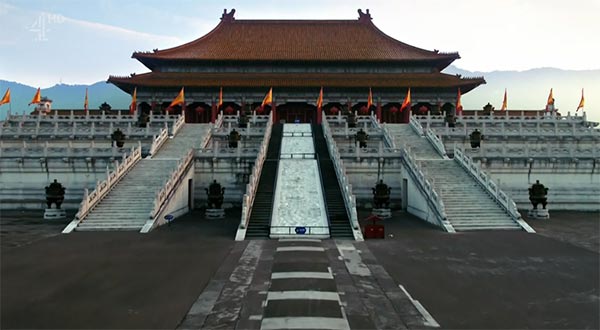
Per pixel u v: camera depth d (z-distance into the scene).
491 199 37.75
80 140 53.94
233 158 45.72
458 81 84.50
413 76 88.19
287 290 18.91
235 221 37.59
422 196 38.78
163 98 86.12
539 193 39.91
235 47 95.12
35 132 54.12
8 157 45.06
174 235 31.22
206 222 37.06
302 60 89.25
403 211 43.50
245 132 54.69
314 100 86.56
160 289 19.06
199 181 45.88
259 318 15.89
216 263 23.39
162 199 35.88
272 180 39.91
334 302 17.50
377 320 15.74
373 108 87.81
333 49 94.69
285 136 54.78
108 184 38.31
